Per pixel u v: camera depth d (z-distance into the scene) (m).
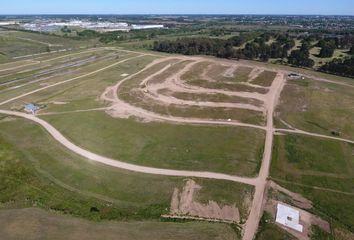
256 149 56.72
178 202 43.00
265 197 43.97
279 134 63.12
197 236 37.28
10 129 64.44
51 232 37.66
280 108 77.69
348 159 54.31
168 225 39.12
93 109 75.75
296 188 46.09
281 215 40.53
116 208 41.84
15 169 50.16
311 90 93.56
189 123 67.69
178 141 59.19
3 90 92.00
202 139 60.12
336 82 104.12
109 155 54.25
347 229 38.75
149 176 48.16
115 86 96.06
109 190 45.25
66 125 66.19
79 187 46.00
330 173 49.97
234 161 52.38
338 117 72.81
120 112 73.81
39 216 40.34
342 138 62.25
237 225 39.22
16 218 39.91
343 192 45.47
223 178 47.69
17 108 76.38
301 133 63.88
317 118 71.81
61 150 55.75
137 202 42.94
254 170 50.09
